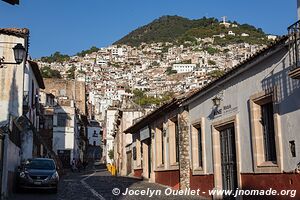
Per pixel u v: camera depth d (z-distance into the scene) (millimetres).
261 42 192375
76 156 58375
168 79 168125
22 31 24109
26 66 28984
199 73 160000
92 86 166375
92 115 111875
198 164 18375
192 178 18625
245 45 190500
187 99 18891
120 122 44688
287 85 10891
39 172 18875
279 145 11156
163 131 23672
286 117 10914
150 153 29156
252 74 12883
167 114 22625
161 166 24359
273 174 11555
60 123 54031
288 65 10820
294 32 10078
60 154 53188
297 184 10359
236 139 13867
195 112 18422
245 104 13352
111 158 72812
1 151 15625
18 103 24000
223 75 14492
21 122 22641
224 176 15391
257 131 12586
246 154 13258
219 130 15852
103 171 51719
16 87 24141
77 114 61688
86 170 55188
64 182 26625
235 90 14133
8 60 24016
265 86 12047
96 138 98812
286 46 10773
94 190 20391
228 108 14688
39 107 39969
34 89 33812
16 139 19453
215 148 15898
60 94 73438
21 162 21422
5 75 24094
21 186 18406
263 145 12469
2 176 15648
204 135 17141
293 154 10578
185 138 19375
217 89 15773
